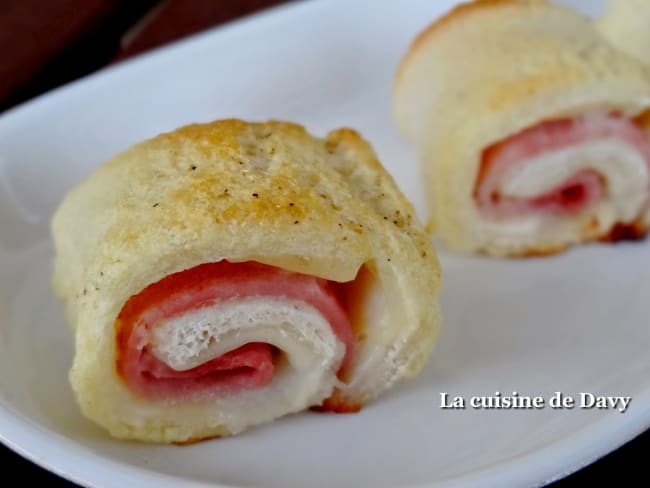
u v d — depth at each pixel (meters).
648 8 0.14
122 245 0.10
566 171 0.15
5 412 0.10
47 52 0.18
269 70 0.17
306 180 0.11
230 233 0.10
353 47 0.17
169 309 0.10
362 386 0.12
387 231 0.11
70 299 0.12
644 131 0.15
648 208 0.15
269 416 0.11
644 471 0.11
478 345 0.13
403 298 0.11
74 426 0.11
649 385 0.10
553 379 0.12
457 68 0.15
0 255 0.14
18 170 0.15
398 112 0.16
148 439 0.11
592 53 0.14
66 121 0.15
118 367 0.11
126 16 0.19
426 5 0.17
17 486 0.11
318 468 0.11
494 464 0.09
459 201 0.15
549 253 0.15
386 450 0.11
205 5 0.19
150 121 0.16
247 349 0.11
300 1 0.19
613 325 0.13
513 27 0.15
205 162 0.11
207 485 0.09
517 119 0.14
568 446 0.10
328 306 0.11
